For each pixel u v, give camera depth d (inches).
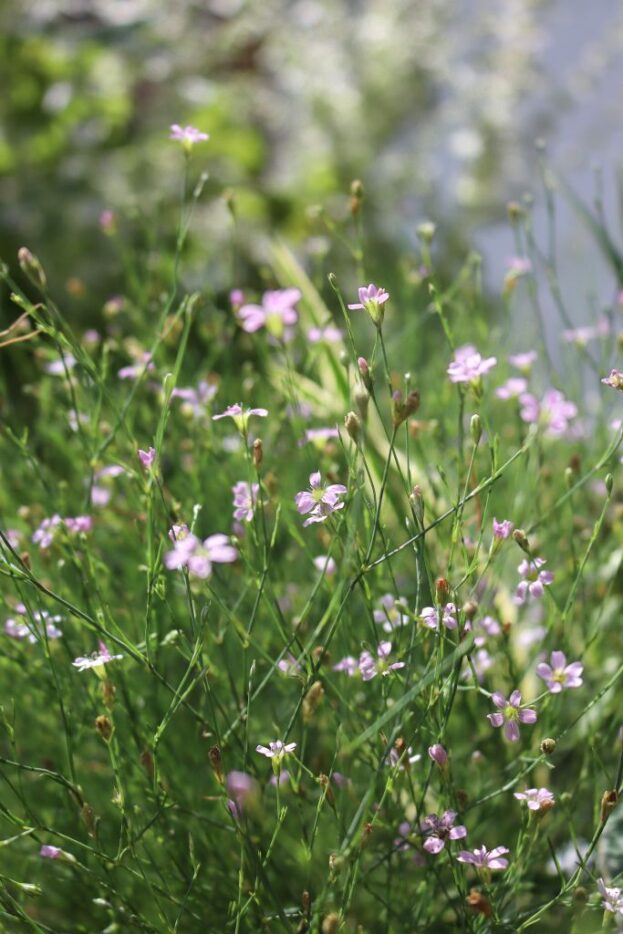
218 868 30.9
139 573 33.2
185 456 34.5
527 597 31.2
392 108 70.1
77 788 29.2
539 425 32.1
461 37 71.4
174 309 39.2
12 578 29.3
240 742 30.8
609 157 69.0
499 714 29.1
